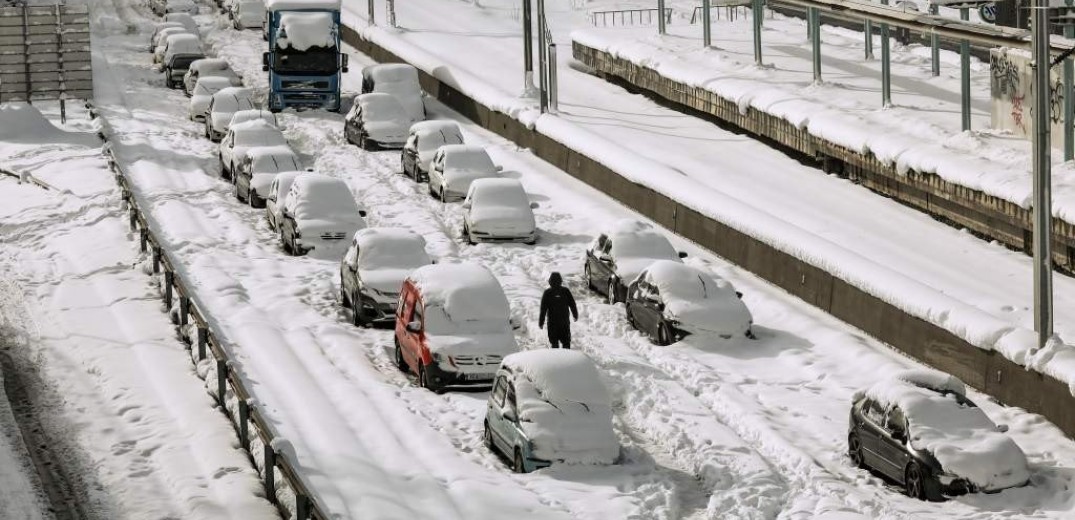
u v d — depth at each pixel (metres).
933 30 70.88
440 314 49.75
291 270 64.81
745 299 59.97
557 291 51.25
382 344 54.31
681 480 41.78
